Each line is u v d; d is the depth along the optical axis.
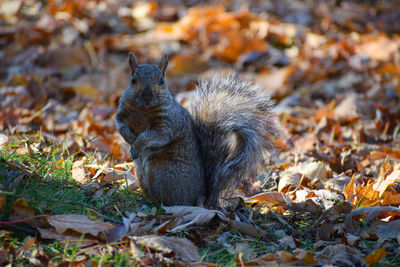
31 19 19.44
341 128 13.12
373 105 14.21
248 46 17.80
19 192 7.00
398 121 13.02
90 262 5.87
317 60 17.56
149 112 7.91
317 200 8.34
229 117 8.35
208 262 6.36
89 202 7.66
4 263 5.74
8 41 18.09
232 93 8.72
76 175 8.27
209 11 19.53
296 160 10.57
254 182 9.41
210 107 8.54
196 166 8.31
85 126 12.17
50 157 8.88
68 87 14.98
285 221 7.75
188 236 6.99
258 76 16.66
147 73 7.87
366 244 7.06
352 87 15.73
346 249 6.59
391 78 16.44
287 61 17.56
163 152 8.03
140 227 6.92
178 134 8.03
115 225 7.04
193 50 18.16
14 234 6.45
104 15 19.70
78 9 19.38
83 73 16.27
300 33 19.27
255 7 21.41
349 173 10.03
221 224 7.36
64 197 7.36
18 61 16.52
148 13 20.42
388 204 8.23
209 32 18.89
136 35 19.02
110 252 6.14
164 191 8.12
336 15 21.36
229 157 8.27
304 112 14.49
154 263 5.92
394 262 6.57
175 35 18.88
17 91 14.28
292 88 16.22
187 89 15.93
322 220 7.61
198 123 8.60
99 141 10.83
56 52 16.94
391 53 18.02
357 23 21.27
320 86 15.91
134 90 7.93
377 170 9.98
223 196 8.46
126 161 10.21
